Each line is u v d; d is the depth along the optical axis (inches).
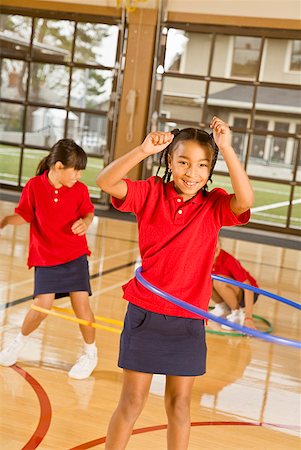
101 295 237.5
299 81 731.4
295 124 933.2
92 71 494.6
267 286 288.0
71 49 496.4
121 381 157.8
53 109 506.6
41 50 503.8
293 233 462.0
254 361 185.2
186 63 493.4
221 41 630.5
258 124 957.8
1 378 151.6
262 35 457.7
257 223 464.1
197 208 102.4
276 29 454.0
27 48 504.4
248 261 341.4
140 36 473.1
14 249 296.5
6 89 513.0
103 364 167.9
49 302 158.4
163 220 101.9
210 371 172.6
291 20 449.4
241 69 639.1
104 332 195.0
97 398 145.9
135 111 479.8
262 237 434.3
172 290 102.3
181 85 626.5
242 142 550.9
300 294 280.4
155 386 157.1
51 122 508.4
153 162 476.1
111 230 383.9
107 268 281.1
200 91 621.3
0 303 210.1
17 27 504.7
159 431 132.0
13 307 206.8
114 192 100.7
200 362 103.6
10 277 244.5
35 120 510.9
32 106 510.0
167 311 101.5
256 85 466.9
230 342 200.8
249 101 932.0
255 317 234.1
